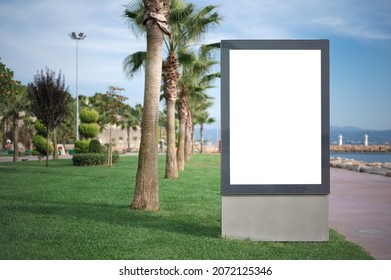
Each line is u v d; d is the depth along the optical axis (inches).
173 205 434.6
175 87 773.9
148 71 407.5
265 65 280.5
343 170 1000.2
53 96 1158.3
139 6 640.4
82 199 480.1
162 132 3516.2
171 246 263.4
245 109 280.4
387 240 287.6
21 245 263.1
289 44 279.7
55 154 1608.0
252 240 282.2
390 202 465.4
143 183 406.0
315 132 280.7
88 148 1341.0
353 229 324.5
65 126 2817.4
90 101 2711.6
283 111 280.5
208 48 765.3
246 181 281.7
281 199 283.3
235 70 280.4
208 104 2022.6
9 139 2506.2
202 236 290.7
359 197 506.6
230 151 281.1
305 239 281.6
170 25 719.1
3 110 1427.2
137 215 374.6
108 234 295.7
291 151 281.0
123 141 3828.7
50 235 290.4
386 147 3929.6
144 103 409.4
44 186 610.5
